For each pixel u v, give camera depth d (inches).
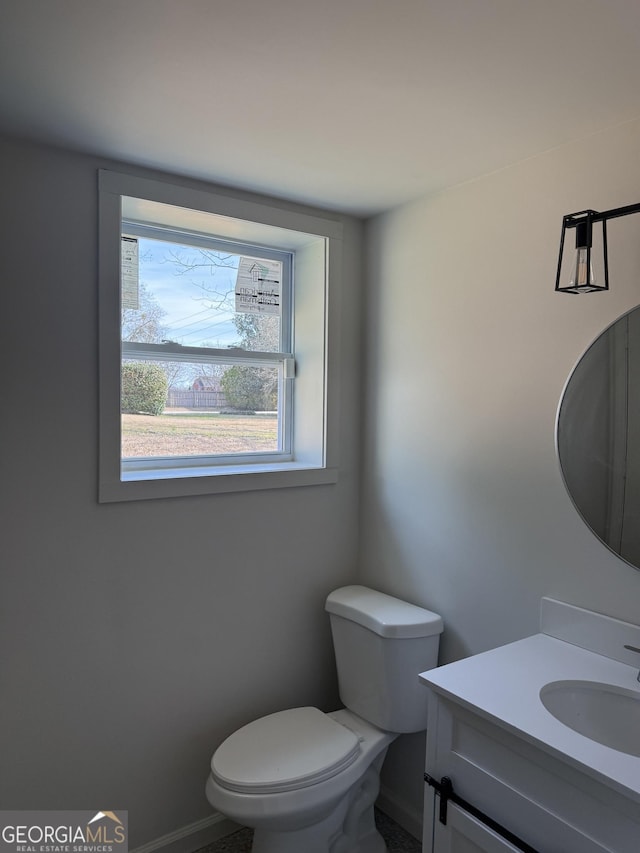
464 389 80.4
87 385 72.9
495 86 55.4
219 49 49.8
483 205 77.5
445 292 83.1
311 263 97.1
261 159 73.0
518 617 73.5
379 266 94.9
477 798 54.9
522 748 50.6
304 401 99.3
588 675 59.6
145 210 80.4
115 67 52.7
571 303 67.2
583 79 54.0
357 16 45.1
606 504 63.5
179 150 70.7
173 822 81.2
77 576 73.0
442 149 69.5
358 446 98.9
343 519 97.3
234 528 85.4
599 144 64.4
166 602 79.7
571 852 46.7
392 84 55.1
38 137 67.5
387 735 80.5
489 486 77.0
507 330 74.5
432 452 85.4
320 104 59.2
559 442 67.6
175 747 81.1
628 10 44.1
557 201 68.7
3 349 67.5
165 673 80.0
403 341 90.4
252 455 97.3
